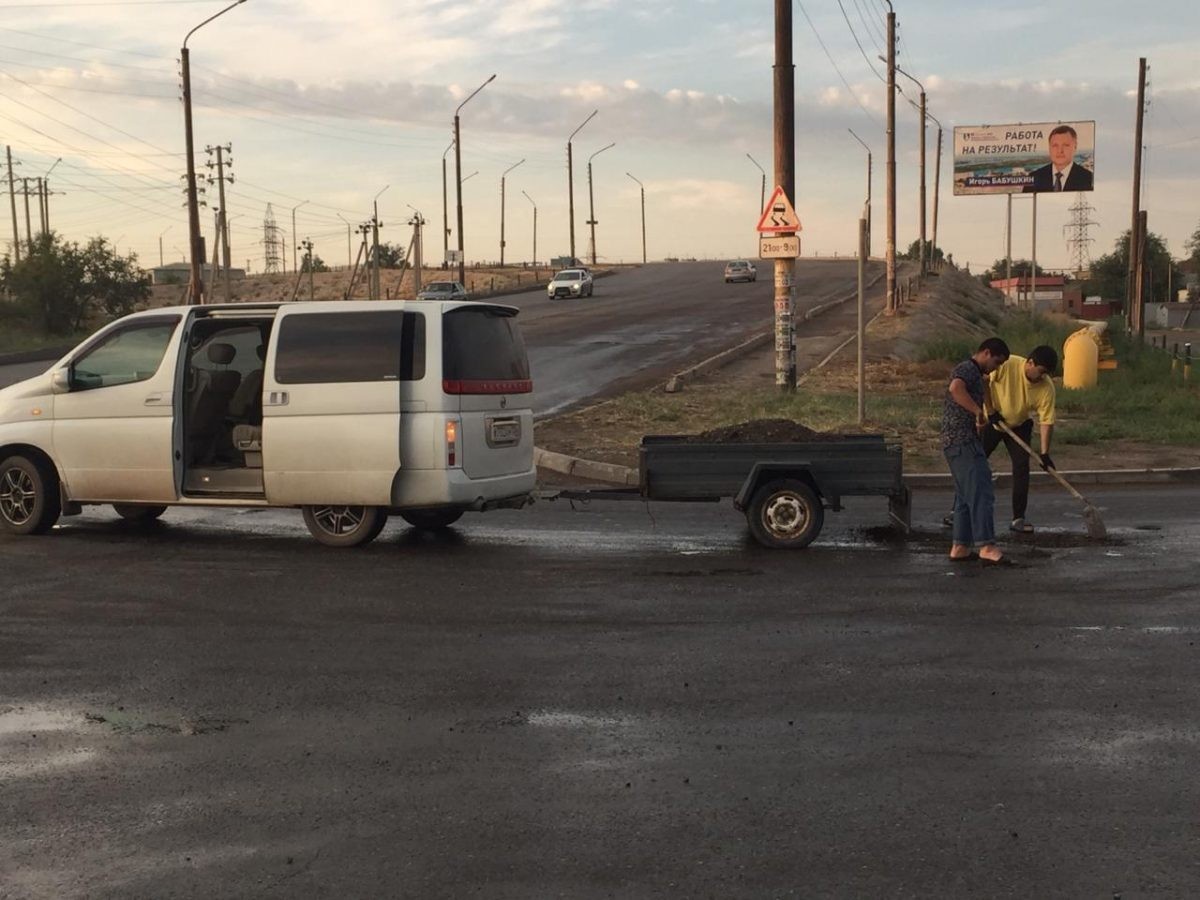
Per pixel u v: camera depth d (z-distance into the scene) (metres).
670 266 103.75
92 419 10.99
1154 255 135.25
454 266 111.50
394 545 10.65
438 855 4.38
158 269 108.25
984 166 63.03
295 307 10.56
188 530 11.45
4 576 9.33
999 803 4.84
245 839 4.53
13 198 88.75
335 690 6.41
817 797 4.91
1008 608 8.12
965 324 44.78
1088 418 20.14
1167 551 10.08
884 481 10.45
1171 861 4.30
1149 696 6.22
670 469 10.43
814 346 32.62
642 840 4.50
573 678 6.59
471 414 10.48
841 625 7.70
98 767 5.30
